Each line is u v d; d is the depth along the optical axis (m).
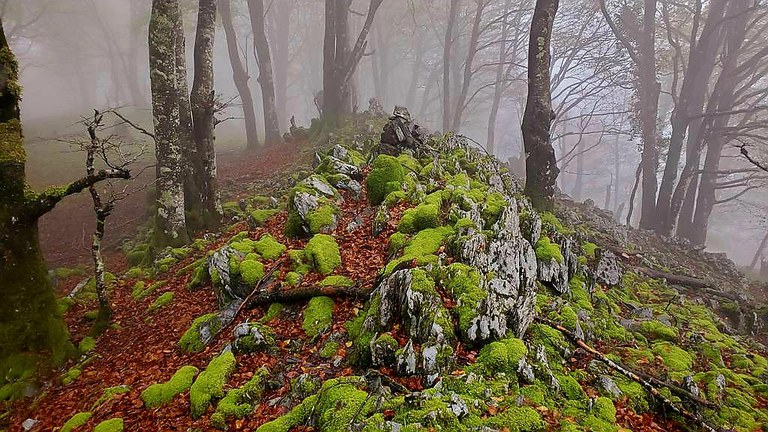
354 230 4.04
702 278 5.79
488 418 2.13
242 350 2.98
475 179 5.09
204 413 2.56
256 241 4.14
